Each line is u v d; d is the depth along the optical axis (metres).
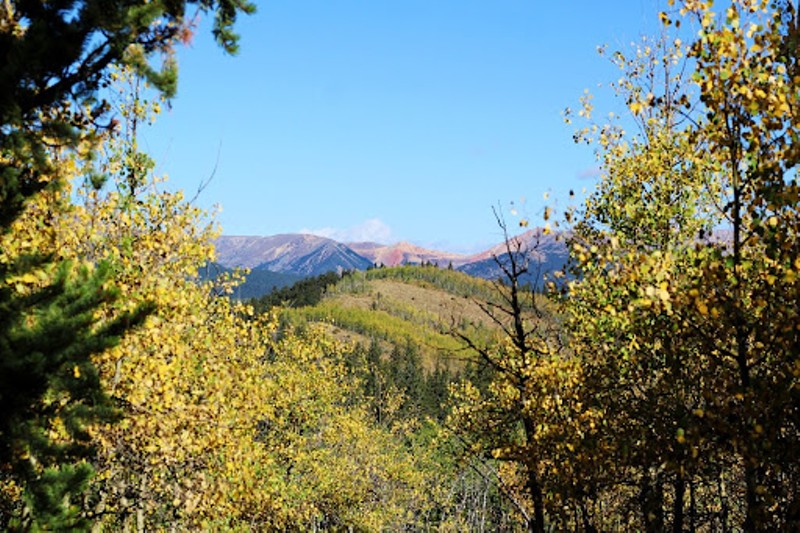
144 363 11.48
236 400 13.58
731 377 8.33
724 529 11.05
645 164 13.43
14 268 7.48
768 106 7.37
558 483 10.73
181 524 13.92
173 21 8.27
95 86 8.13
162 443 11.17
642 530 11.35
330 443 34.62
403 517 47.81
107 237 12.49
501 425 13.01
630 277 8.42
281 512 22.34
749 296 8.15
